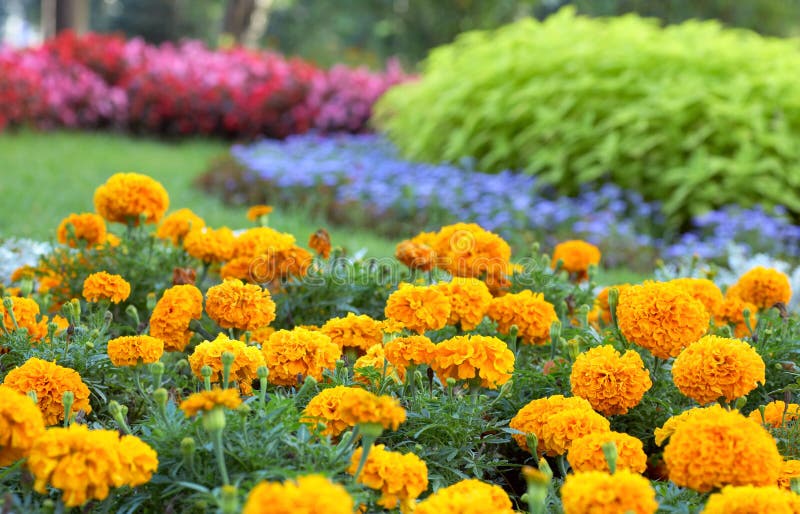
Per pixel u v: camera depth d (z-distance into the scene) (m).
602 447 1.85
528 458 2.48
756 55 8.16
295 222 6.36
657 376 2.64
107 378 2.63
